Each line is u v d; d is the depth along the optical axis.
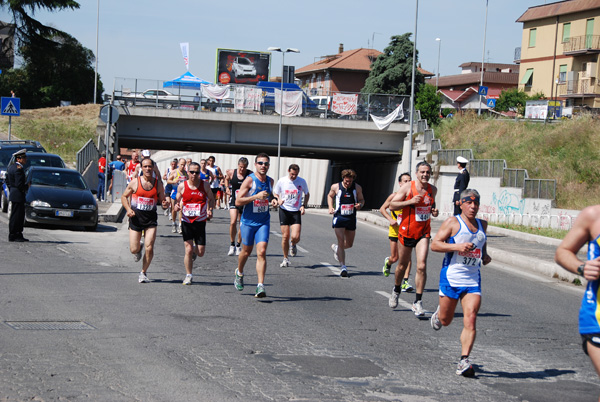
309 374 6.73
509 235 24.09
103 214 22.77
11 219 16.28
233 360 7.13
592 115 39.25
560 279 15.51
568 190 31.25
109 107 28.36
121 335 8.00
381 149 47.47
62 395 5.71
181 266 13.98
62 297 10.14
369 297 11.59
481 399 6.19
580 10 60.38
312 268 14.73
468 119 46.06
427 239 10.13
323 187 66.81
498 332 9.37
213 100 45.25
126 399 5.68
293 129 46.75
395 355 7.73
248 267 14.41
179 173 20.02
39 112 55.59
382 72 72.38
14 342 7.42
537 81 65.31
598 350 4.32
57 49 64.75
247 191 10.79
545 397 6.35
